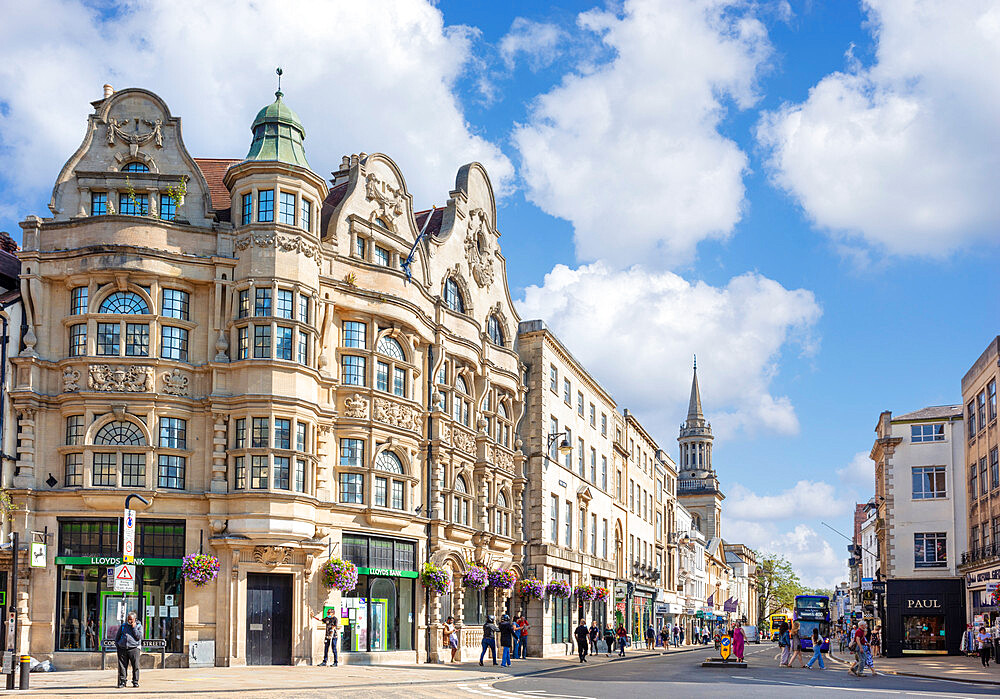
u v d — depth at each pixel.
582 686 28.30
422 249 43.25
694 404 158.62
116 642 24.69
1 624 33.12
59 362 34.56
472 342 45.91
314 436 36.22
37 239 35.53
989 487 55.75
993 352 54.41
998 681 33.97
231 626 33.91
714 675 35.69
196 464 34.94
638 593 77.12
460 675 32.47
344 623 36.72
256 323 35.25
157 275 34.94
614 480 71.88
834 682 32.19
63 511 33.75
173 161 36.78
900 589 63.16
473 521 46.50
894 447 65.06
